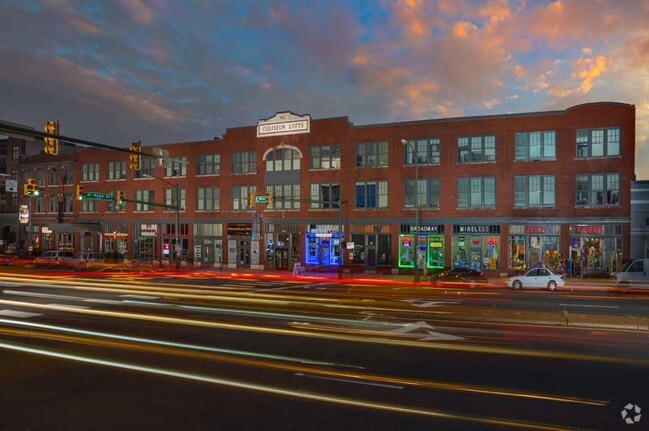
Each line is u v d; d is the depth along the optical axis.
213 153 56.75
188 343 13.39
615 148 40.16
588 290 31.89
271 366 10.89
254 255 53.22
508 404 8.30
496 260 43.00
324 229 49.88
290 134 51.81
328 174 49.75
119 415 7.89
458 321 17.36
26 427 7.41
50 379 9.95
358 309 20.45
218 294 26.81
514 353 12.14
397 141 46.78
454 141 44.72
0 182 77.25
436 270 43.16
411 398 8.63
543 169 41.88
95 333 14.88
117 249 62.88
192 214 57.44
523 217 42.12
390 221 46.72
